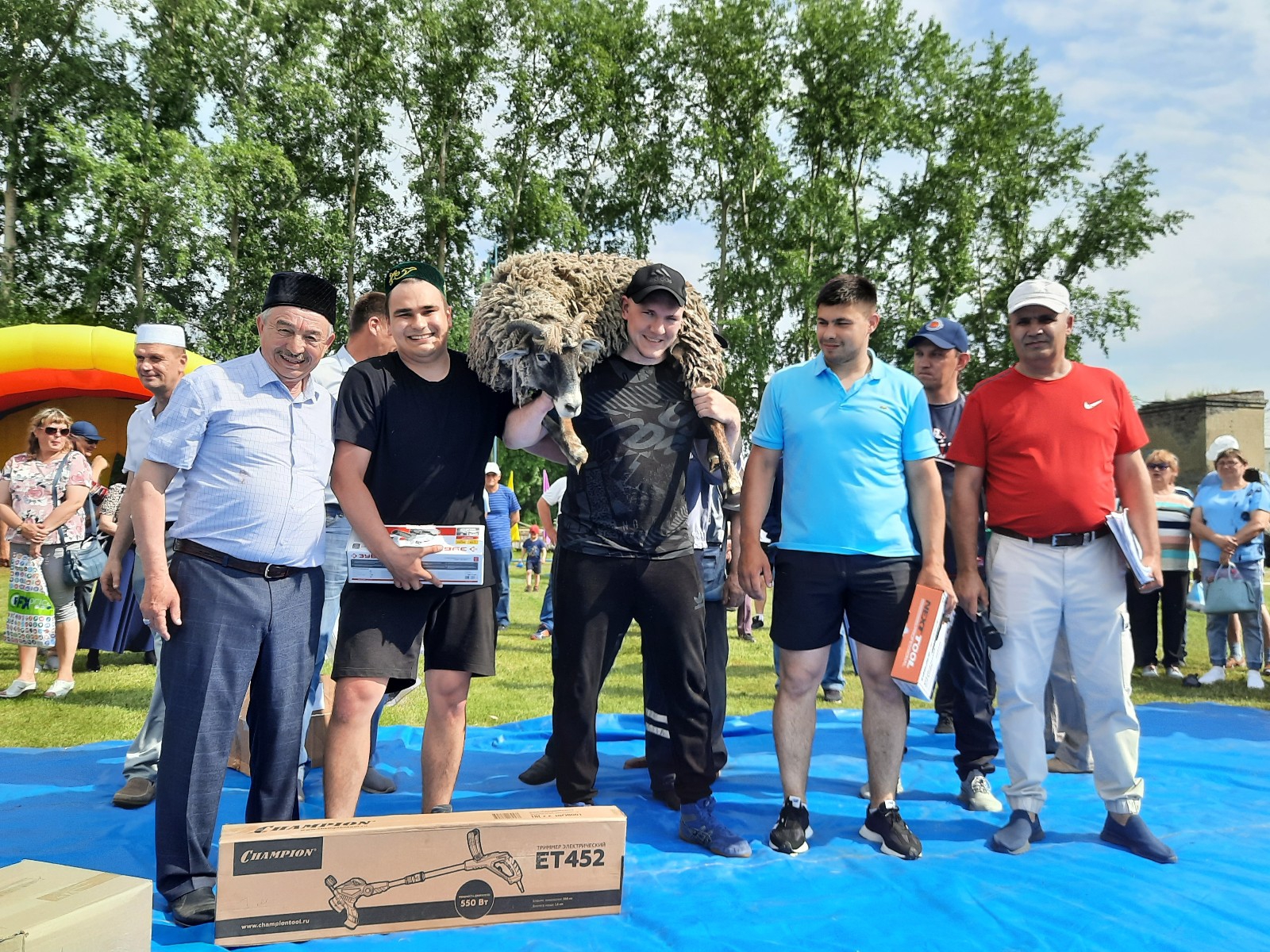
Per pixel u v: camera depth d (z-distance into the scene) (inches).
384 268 1146.0
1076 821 153.6
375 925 107.3
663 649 138.9
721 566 170.4
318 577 123.2
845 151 1187.9
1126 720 139.5
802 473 141.1
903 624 137.3
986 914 113.3
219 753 113.0
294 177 979.9
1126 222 1185.4
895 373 141.3
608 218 1227.9
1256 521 293.3
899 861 133.0
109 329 480.7
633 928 110.3
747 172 1132.5
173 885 111.0
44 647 266.1
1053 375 145.0
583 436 136.9
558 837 112.9
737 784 178.5
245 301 1054.4
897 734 140.6
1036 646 142.3
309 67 1017.5
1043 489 140.5
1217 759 194.2
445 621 129.0
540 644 382.0
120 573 161.0
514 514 426.3
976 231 1238.9
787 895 120.3
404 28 1076.5
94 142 940.6
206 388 113.0
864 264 1197.7
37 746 208.1
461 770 187.6
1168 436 1302.9
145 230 930.7
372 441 126.2
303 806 159.3
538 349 125.5
